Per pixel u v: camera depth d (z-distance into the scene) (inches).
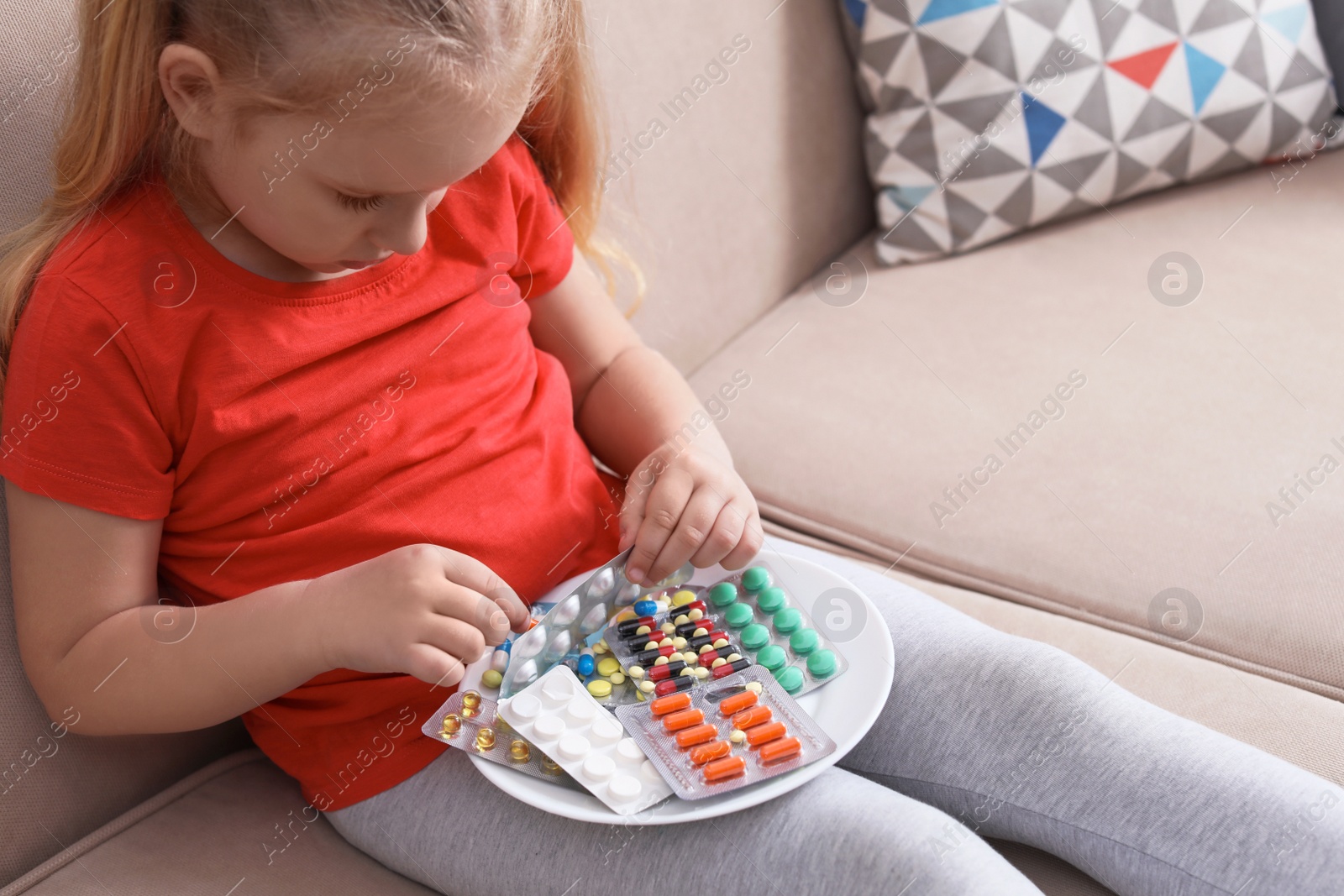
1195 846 24.5
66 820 28.4
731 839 25.0
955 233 50.8
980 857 23.9
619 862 25.5
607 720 26.4
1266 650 33.0
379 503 28.7
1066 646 33.7
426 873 27.5
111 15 24.8
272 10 23.2
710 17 44.5
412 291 30.1
